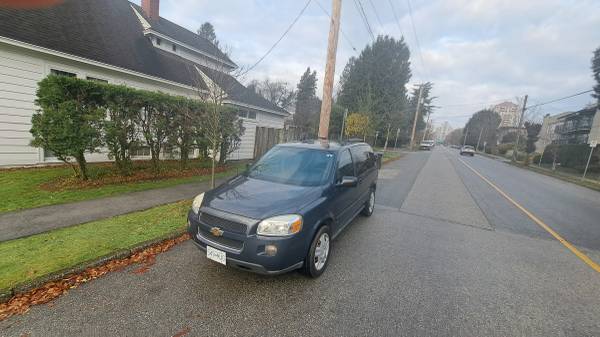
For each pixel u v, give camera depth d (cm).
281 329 250
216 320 257
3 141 779
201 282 317
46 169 804
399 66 3588
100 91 643
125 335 233
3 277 292
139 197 613
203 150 980
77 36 954
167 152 868
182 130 875
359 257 412
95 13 1146
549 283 365
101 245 377
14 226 423
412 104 5541
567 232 592
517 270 398
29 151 827
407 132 5122
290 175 414
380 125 3130
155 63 1239
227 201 330
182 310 268
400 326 264
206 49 1838
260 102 1750
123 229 435
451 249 461
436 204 773
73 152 618
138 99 723
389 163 1898
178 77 1275
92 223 452
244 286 315
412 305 299
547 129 4881
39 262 325
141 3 1666
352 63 3897
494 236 539
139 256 368
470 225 600
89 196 592
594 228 637
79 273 318
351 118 2169
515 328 272
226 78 858
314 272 338
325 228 357
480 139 7100
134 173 798
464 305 305
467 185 1149
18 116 799
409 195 870
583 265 428
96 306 267
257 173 432
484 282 358
